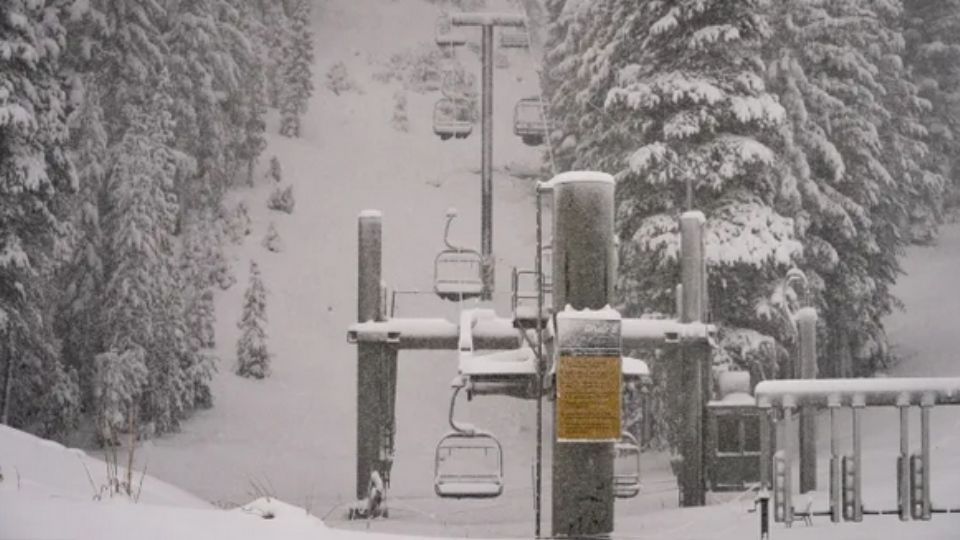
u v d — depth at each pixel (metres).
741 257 72.06
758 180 76.88
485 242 79.69
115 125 109.62
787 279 55.56
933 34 150.50
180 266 105.12
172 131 112.88
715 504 51.53
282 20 167.00
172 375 89.75
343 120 168.38
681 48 78.31
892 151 108.25
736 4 77.75
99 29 110.19
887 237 99.31
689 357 53.50
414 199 143.62
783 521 27.14
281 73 165.12
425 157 158.75
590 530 25.64
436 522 51.44
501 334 53.84
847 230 87.19
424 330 54.69
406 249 129.12
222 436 89.06
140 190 90.56
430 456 88.44
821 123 91.62
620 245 78.31
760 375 74.44
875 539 24.58
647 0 80.75
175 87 123.75
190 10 130.12
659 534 33.56
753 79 76.75
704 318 54.00
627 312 78.25
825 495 38.19
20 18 76.38
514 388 42.09
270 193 139.50
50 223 78.44
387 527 48.09
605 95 93.50
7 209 74.69
